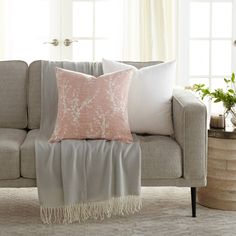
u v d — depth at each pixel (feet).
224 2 15.87
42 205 9.78
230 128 11.01
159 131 11.10
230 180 10.73
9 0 15.20
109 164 9.75
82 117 10.41
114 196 9.82
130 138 10.38
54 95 11.68
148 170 9.89
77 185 9.75
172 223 10.08
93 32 15.78
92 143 10.11
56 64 11.99
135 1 15.21
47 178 9.75
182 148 10.09
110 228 9.80
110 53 15.85
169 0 15.21
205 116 10.03
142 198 11.73
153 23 15.03
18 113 11.78
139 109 11.05
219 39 15.96
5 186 9.86
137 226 9.92
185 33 15.85
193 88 11.90
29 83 11.93
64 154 9.78
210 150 10.84
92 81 10.64
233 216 10.48
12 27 15.37
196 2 15.83
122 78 10.82
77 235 9.46
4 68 11.92
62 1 15.67
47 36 15.81
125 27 15.23
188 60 15.92
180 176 10.04
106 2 15.69
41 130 11.29
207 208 11.00
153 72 11.27
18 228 9.79
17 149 9.83
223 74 16.10
